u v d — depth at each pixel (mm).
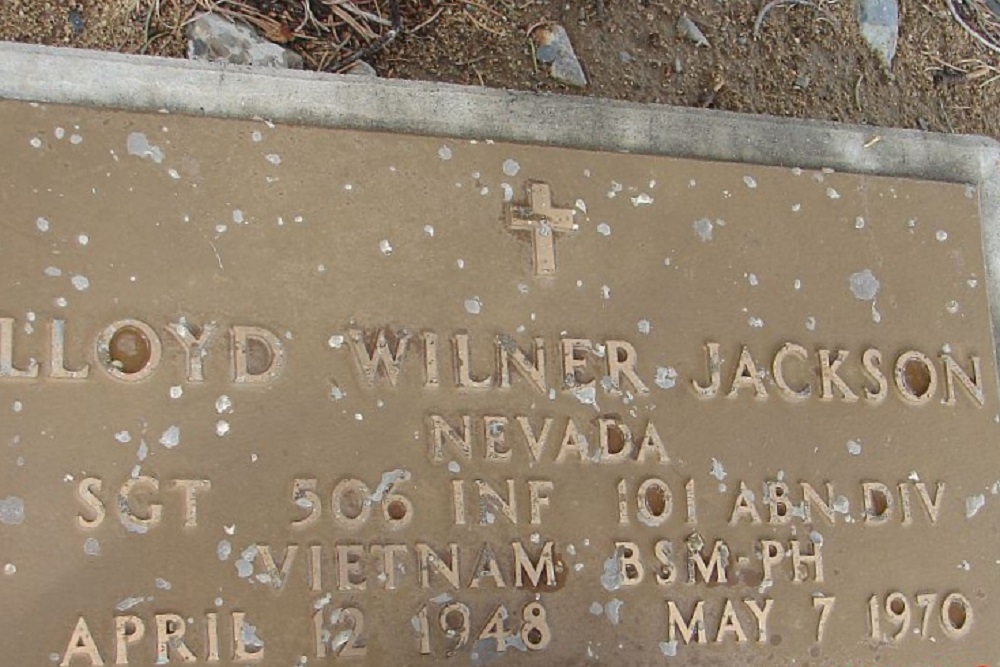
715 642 2000
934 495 2178
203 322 1831
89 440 1754
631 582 1971
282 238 1892
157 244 1830
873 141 2303
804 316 2166
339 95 1986
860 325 2199
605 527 1976
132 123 1852
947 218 2309
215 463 1803
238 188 1884
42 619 1695
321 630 1803
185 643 1745
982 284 2307
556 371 2000
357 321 1907
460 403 1939
